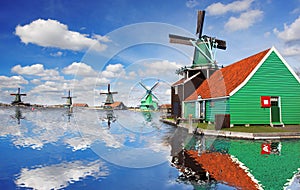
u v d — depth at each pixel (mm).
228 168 4336
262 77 11156
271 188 3359
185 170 4172
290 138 8109
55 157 5270
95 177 3859
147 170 4164
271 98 11281
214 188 3346
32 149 6230
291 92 11438
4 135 9094
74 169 4309
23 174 4055
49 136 8734
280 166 4480
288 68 11461
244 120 10812
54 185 3523
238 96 10828
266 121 11047
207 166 4453
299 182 3564
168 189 3316
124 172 4090
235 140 7746
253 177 3807
